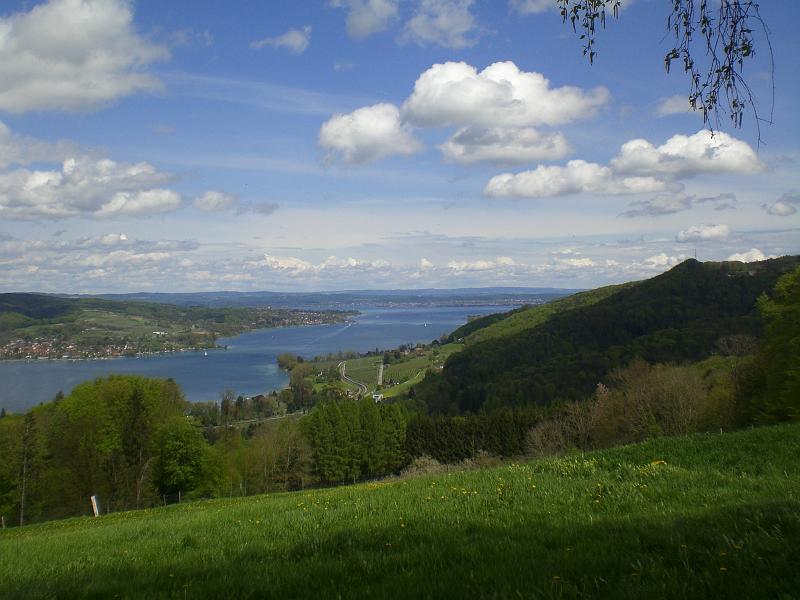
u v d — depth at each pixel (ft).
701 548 17.80
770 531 18.93
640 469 34.09
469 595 15.65
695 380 146.00
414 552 20.81
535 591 15.14
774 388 110.52
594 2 20.17
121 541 34.99
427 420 248.11
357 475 232.12
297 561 22.35
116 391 166.71
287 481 215.51
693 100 18.28
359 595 16.51
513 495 31.35
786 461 33.12
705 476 31.01
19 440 146.10
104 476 162.40
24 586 22.54
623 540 19.77
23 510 147.02
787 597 13.38
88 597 19.95
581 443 175.11
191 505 96.43
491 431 227.61
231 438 242.17
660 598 14.10
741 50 17.13
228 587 18.80
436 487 38.81
